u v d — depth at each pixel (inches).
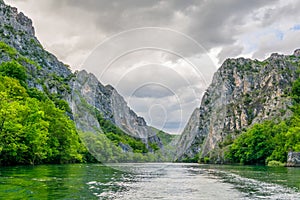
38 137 2214.6
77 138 2738.7
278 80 7436.0
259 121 6579.7
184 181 1332.4
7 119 1966.0
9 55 5083.7
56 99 4886.8
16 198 773.9
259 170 2397.9
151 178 1379.2
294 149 3609.7
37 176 1318.9
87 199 802.2
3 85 2608.3
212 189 1076.5
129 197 858.8
